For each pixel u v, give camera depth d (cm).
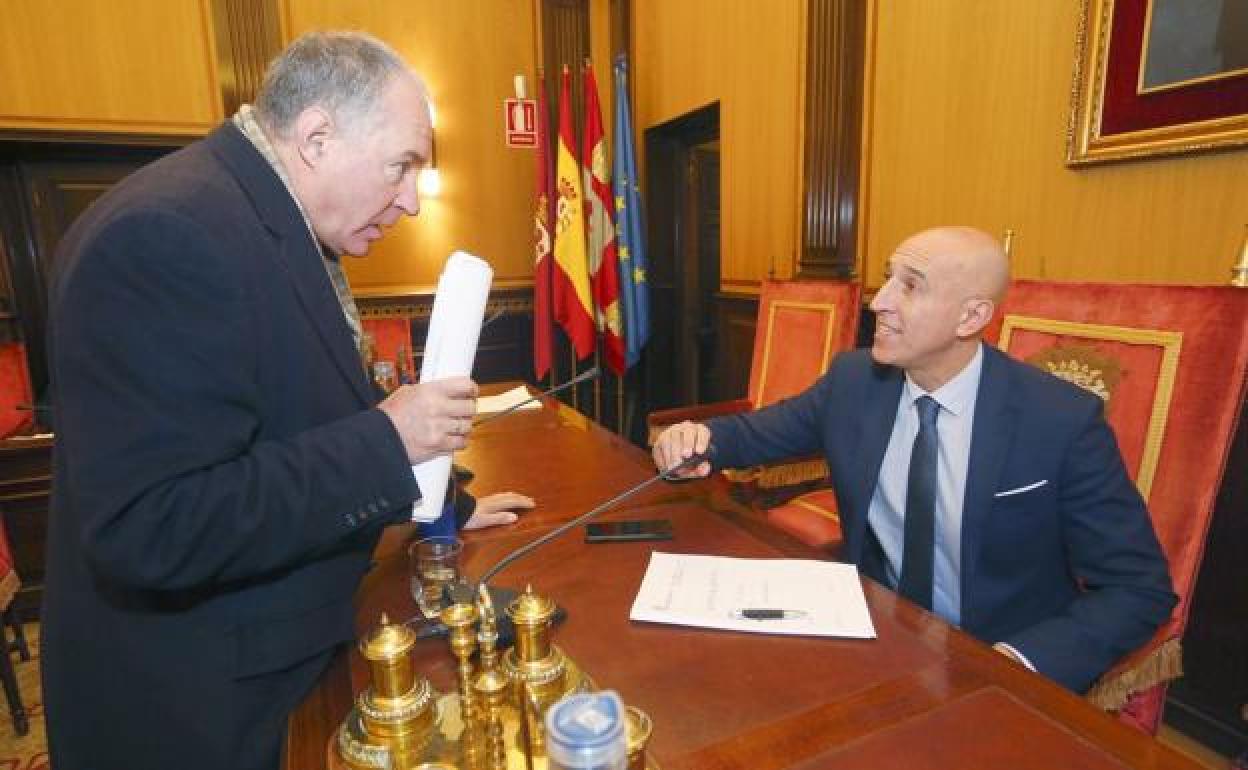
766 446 145
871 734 65
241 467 70
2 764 185
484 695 62
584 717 43
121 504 65
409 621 88
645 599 91
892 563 131
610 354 391
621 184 373
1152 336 123
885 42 245
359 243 97
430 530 111
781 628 84
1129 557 104
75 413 66
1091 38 179
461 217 395
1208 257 162
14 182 324
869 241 261
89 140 315
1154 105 167
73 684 81
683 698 71
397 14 367
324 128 82
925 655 78
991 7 208
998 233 212
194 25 324
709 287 442
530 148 402
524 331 420
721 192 349
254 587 79
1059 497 111
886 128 248
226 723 76
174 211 69
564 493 137
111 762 80
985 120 212
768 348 249
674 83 378
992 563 116
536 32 395
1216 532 167
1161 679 109
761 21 307
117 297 65
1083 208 188
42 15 304
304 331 81
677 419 227
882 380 133
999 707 69
